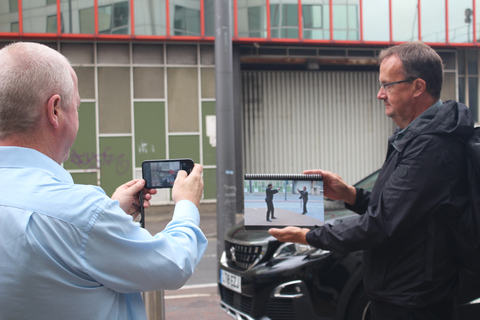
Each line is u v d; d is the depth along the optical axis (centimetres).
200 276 596
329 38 1200
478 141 167
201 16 1141
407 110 184
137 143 1148
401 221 165
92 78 1127
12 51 114
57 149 119
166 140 1159
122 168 1145
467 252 167
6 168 111
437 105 184
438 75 182
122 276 109
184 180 143
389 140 192
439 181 164
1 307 101
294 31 1184
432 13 1241
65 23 1090
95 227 105
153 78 1151
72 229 104
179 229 127
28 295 101
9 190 107
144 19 1117
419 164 165
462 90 1309
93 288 107
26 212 104
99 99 1130
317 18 1192
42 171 112
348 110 1354
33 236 102
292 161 1321
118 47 1132
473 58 1312
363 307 291
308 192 202
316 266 292
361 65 1331
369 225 170
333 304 288
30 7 1076
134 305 124
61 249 103
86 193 109
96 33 1101
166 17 1126
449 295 171
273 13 1173
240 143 1195
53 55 117
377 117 1376
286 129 1316
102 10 1101
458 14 1251
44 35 1080
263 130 1303
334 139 1348
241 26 1164
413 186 164
